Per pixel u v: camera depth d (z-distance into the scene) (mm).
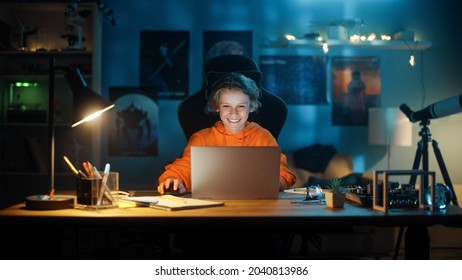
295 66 4680
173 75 4668
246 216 1563
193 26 4676
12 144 4402
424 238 1658
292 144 4695
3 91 4324
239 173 1914
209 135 2604
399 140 4277
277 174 1934
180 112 2707
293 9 4691
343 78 4707
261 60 4672
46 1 4242
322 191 2025
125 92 4660
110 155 4668
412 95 4730
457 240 4012
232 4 4680
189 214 1591
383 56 4730
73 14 4328
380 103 4719
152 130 4672
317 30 4691
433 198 1662
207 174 1901
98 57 4348
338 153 4492
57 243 1678
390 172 1646
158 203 1721
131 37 4656
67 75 1858
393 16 4723
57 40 4426
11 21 4410
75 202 1814
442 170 3686
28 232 1841
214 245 2035
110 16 4168
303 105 4699
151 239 2479
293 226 1569
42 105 4398
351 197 1929
